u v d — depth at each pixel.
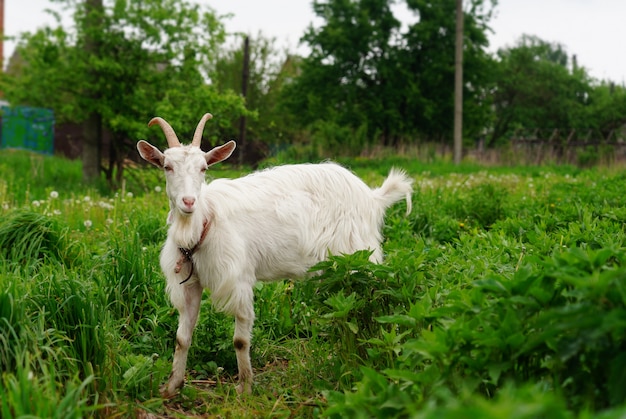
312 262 4.89
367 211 5.14
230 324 5.14
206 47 14.02
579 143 29.59
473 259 4.98
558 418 2.00
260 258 4.73
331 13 32.34
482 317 3.04
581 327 2.53
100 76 13.71
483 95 35.28
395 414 2.90
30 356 3.67
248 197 4.69
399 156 23.62
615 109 40.31
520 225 6.60
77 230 7.13
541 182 12.52
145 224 7.07
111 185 13.62
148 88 14.13
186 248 4.32
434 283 4.33
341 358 4.29
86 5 13.79
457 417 1.91
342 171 5.16
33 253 5.89
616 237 5.21
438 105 32.09
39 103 14.31
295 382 4.44
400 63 31.64
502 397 2.17
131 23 13.52
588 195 8.29
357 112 30.84
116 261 5.38
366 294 4.25
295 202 4.84
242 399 4.23
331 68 31.81
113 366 4.00
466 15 32.34
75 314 4.20
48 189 10.70
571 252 2.97
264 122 30.78
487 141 43.03
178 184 4.14
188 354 4.84
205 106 13.98
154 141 14.10
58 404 3.26
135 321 5.17
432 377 2.98
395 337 3.79
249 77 31.09
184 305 4.45
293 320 5.40
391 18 31.80
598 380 2.68
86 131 14.42
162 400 4.04
